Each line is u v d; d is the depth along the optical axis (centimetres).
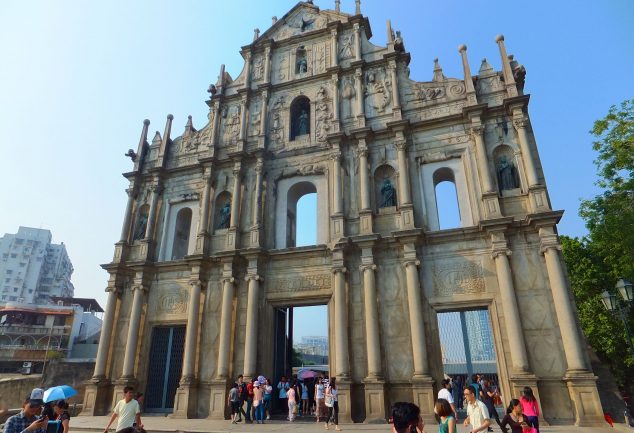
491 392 1877
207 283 2694
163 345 2719
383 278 2319
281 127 3023
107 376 2652
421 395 1998
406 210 2383
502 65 2584
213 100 3319
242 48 3406
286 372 2616
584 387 1802
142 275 2806
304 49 3253
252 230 2680
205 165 3034
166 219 3048
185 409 2348
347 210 2570
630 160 2372
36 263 11800
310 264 2516
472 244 2244
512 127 2434
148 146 3372
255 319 2433
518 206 2266
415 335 2106
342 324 2241
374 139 2697
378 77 2895
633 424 1798
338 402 2089
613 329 3102
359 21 3102
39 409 895
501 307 2088
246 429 1880
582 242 3562
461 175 2470
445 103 2650
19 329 6250
